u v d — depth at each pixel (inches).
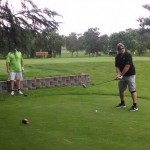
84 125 339.0
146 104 455.2
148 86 692.1
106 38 2908.5
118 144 281.7
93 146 276.5
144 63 1107.9
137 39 2842.0
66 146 276.7
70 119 363.3
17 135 306.8
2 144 281.9
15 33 401.4
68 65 981.2
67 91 574.9
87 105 443.8
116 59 427.5
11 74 547.2
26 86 595.2
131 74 417.1
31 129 325.7
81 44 2901.1
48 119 363.9
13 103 465.1
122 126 335.9
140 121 357.1
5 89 565.3
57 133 311.9
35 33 414.6
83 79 684.1
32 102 470.0
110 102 468.8
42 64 981.8
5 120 362.6
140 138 298.5
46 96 524.4
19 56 551.8
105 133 312.2
